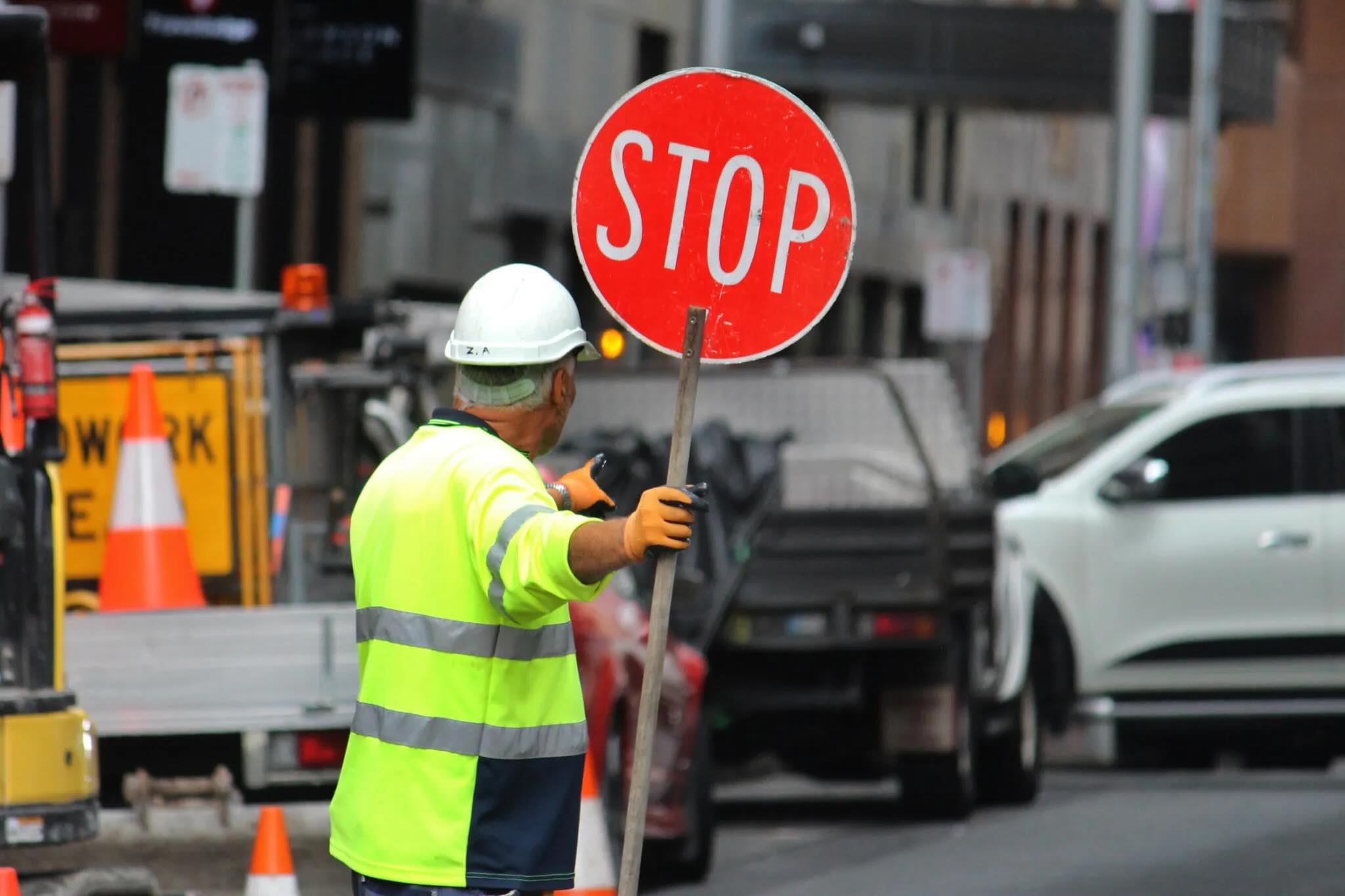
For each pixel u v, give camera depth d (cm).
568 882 1426
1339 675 4562
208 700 2464
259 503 2791
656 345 1622
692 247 1622
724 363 1625
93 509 2806
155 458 2661
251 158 3666
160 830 2417
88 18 4075
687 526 1330
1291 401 4625
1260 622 4578
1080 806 4181
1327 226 16350
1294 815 3900
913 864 3353
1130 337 7588
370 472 2942
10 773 2036
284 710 2464
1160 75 8531
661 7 8088
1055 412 13138
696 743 3138
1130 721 4672
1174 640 4591
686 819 3092
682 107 1617
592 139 1612
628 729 2933
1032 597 4525
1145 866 3275
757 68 7600
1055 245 12912
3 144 3300
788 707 3825
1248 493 4606
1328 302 16450
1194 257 8538
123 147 5756
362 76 4422
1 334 2183
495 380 1422
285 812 2434
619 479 3581
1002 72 7631
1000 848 3534
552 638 1415
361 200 6450
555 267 7512
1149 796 4344
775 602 3744
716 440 3672
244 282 3747
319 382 2827
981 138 11581
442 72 6738
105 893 2172
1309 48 16400
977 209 11556
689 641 3553
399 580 1398
